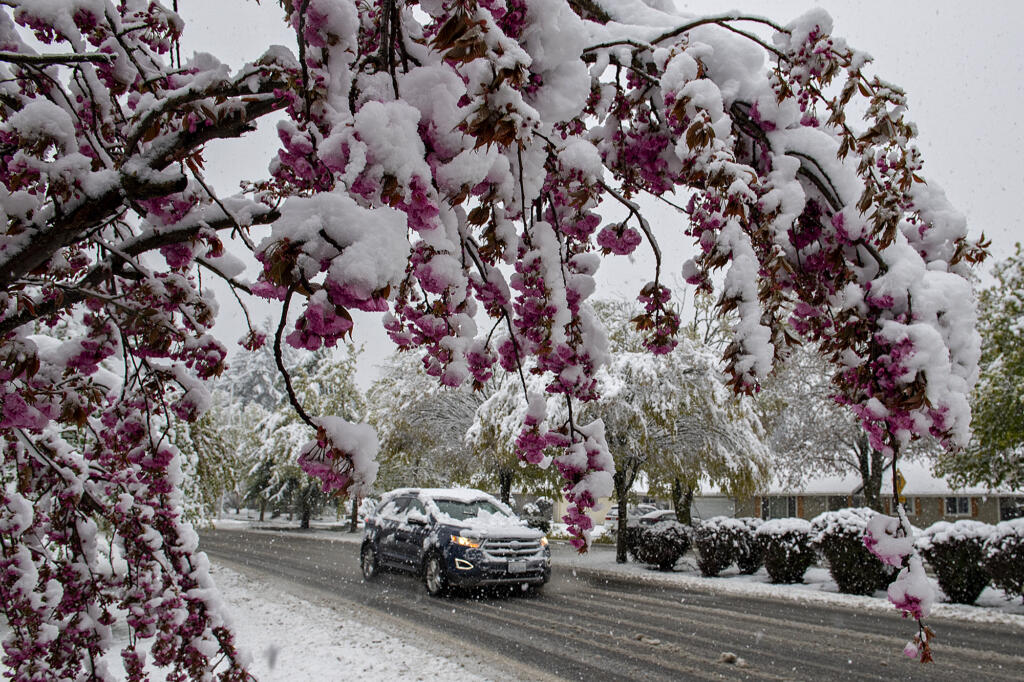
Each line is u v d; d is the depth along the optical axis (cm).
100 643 298
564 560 1633
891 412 171
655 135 233
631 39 206
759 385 171
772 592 1073
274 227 120
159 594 312
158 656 301
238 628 715
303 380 2875
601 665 576
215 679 313
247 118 165
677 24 215
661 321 262
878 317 183
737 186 162
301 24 141
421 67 148
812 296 211
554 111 159
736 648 650
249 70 154
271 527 3022
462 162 139
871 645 674
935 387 163
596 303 1759
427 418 1995
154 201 188
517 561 948
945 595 1002
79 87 218
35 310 200
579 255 248
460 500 1054
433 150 142
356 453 140
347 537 2414
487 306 221
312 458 141
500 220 188
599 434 247
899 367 166
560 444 244
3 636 538
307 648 621
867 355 183
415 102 142
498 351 243
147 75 197
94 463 332
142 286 242
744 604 948
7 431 271
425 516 1016
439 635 688
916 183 212
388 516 1126
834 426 1988
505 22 150
